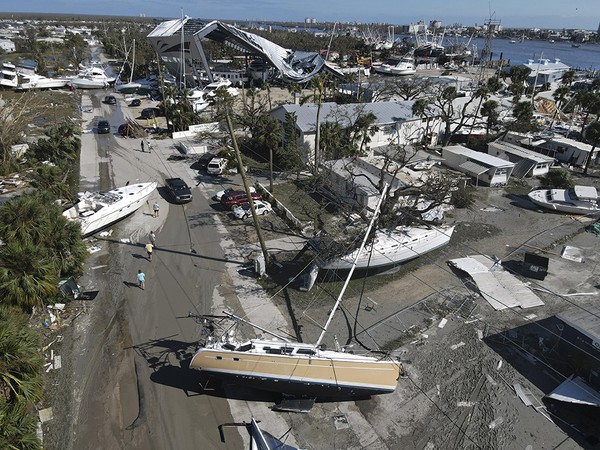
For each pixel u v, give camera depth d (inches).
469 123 2463.1
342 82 4069.9
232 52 5940.0
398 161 1475.1
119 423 660.7
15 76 3132.4
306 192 1601.9
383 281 1079.6
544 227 1405.0
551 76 4325.8
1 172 1582.2
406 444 647.1
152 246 1172.5
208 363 719.7
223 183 1662.2
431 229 1190.9
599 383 743.1
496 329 908.0
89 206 1261.1
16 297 808.3
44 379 730.8
